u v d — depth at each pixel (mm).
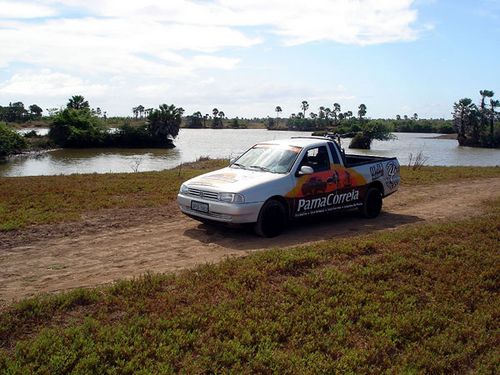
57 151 64125
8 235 8438
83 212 10562
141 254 7688
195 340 4766
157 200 12125
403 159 50000
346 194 10469
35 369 4070
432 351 5172
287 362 4539
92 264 7090
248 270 6586
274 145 10242
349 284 6445
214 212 8602
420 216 11680
